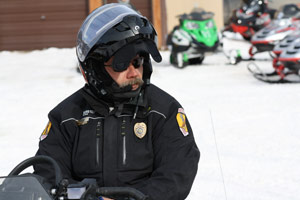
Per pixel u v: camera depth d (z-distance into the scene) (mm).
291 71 13711
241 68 17109
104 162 3389
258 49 18406
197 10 18156
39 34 28328
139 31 3238
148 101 3520
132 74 3281
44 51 27234
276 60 13938
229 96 11930
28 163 3105
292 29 17875
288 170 6715
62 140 3525
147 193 3227
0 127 9922
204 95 12227
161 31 26750
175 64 18078
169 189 3258
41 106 11969
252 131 8641
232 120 9500
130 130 3436
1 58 24500
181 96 12242
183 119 3541
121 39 3211
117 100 3432
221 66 17906
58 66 20391
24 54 26406
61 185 2734
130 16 3291
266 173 6645
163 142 3441
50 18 28250
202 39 17438
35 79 16859
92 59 3326
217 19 26484
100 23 3307
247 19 22891
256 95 11914
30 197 2721
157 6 26625
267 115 9758
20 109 11688
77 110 3562
